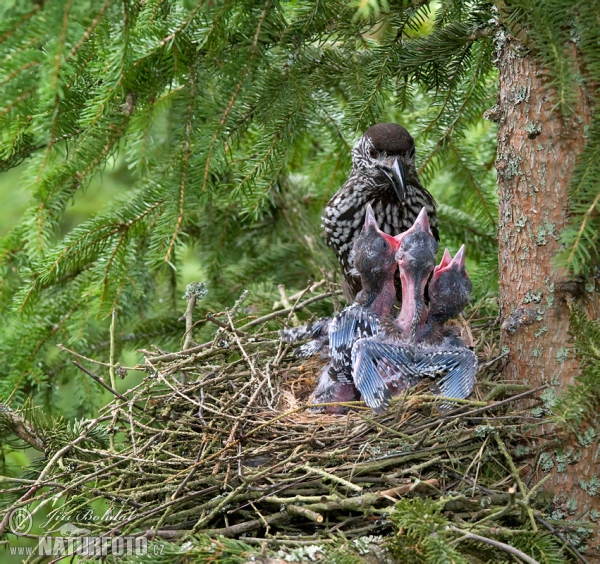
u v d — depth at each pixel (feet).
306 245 24.99
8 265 19.57
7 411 16.99
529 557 11.96
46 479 15.26
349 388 17.74
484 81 19.10
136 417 17.02
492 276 21.42
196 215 21.47
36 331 21.57
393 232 21.67
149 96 16.48
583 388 13.71
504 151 15.48
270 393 17.88
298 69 17.03
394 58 17.29
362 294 18.35
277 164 18.40
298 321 21.29
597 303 14.56
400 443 14.76
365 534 13.73
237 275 25.02
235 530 13.84
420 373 15.30
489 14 17.21
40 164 16.31
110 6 12.68
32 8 11.53
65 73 12.81
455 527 12.55
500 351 16.11
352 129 17.83
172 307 24.26
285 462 14.20
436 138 20.61
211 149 16.74
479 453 14.19
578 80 14.23
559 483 14.43
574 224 13.14
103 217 18.85
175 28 15.26
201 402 16.30
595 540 14.01
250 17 15.43
